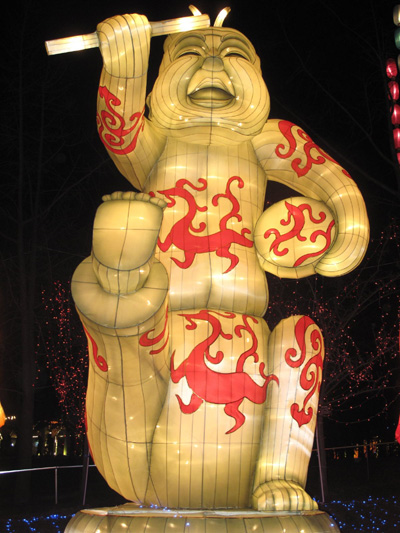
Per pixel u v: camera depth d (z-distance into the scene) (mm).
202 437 4203
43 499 13422
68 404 14508
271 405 4508
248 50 5043
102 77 4441
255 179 4945
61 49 4168
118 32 4199
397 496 13242
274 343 4598
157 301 3768
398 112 6684
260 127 4820
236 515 4086
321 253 4801
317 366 4656
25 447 12883
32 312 13406
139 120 4598
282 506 4227
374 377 17969
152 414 4184
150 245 3672
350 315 14016
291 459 4492
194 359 4277
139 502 4367
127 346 3861
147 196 3732
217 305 4512
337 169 5070
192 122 4723
